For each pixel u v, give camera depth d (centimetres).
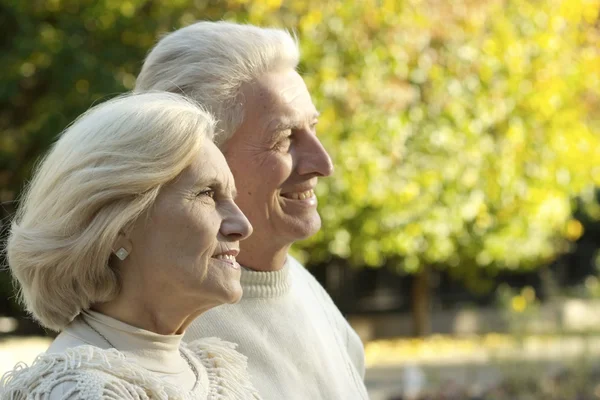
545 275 1966
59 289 199
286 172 268
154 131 196
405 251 1520
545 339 1108
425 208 1477
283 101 267
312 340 286
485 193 1538
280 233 274
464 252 1695
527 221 1625
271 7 1135
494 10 1448
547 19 1510
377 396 1377
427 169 1431
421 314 2014
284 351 276
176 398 195
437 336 2047
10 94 1234
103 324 204
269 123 265
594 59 1577
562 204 1617
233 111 263
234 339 269
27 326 1465
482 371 1386
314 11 1205
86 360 187
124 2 1227
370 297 2148
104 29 1235
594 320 1184
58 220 195
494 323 2025
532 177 1575
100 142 195
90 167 194
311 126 281
